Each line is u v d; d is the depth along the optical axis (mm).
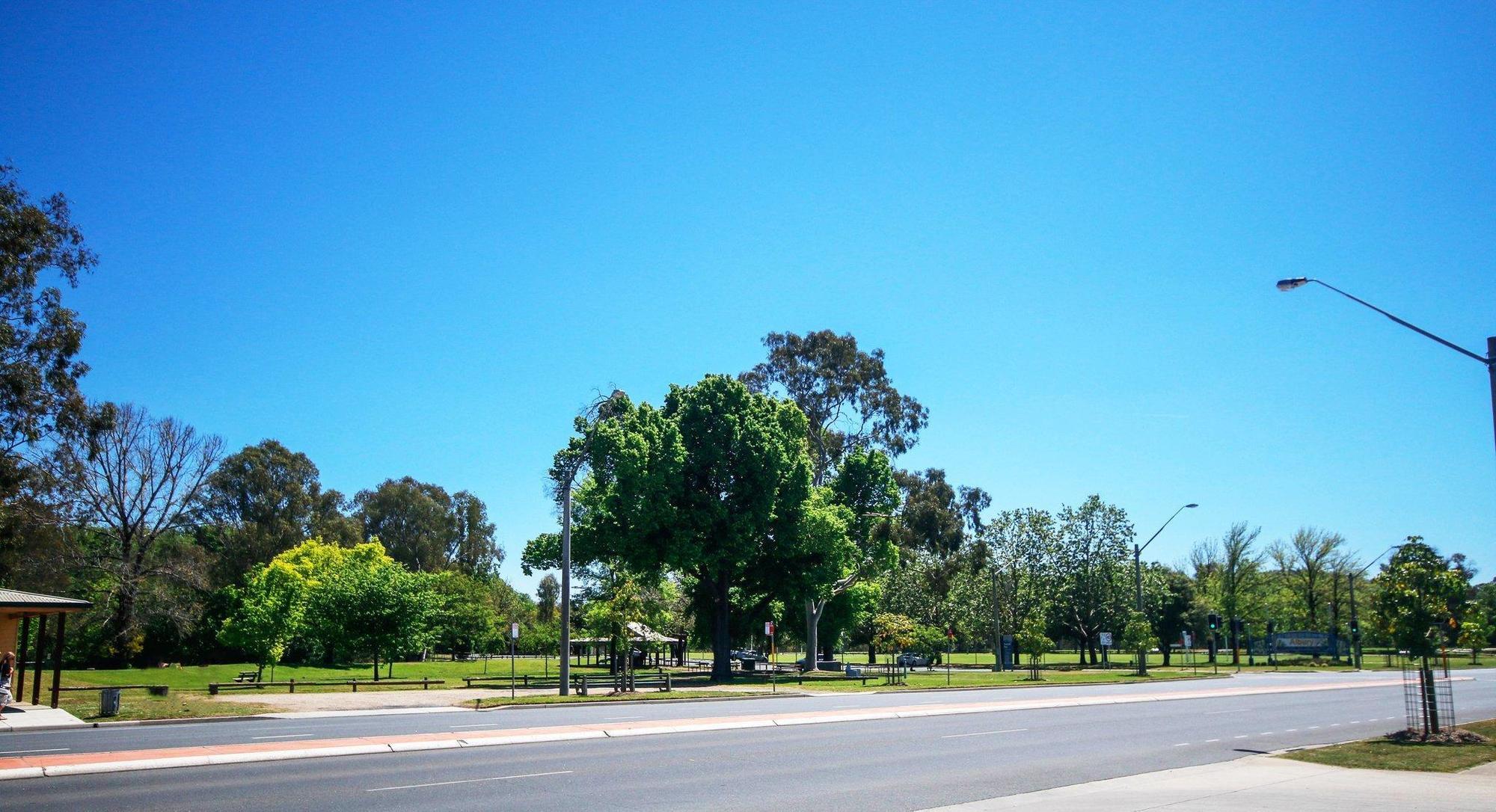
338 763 18938
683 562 50812
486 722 27906
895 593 94688
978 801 14898
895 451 71688
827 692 43812
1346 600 92438
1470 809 13883
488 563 112562
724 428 53281
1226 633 91062
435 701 36625
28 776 16703
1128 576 74812
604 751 21141
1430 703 22266
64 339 43312
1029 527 77875
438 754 20500
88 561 63500
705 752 20953
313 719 28953
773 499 53500
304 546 82000
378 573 56188
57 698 31422
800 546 55250
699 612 61344
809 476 55750
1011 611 77250
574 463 54375
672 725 26188
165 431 66625
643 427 51781
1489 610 51500
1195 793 15586
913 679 55375
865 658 108938
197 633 74688
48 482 50719
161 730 25312
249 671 62000
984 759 20125
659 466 50531
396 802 14492
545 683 49844
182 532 73750
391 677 56875
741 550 52531
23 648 33719
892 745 22625
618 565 56000
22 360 42438
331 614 54031
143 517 65688
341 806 14078
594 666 78062
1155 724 28312
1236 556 91688
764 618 60562
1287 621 102625
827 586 57844
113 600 63594
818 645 76250
